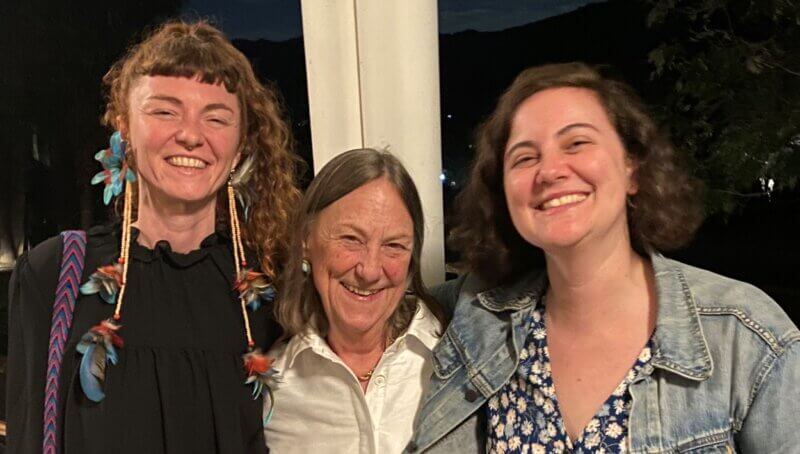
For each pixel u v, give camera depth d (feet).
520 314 4.25
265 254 4.77
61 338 4.14
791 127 5.75
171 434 4.13
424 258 5.97
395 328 4.69
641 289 3.96
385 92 5.85
